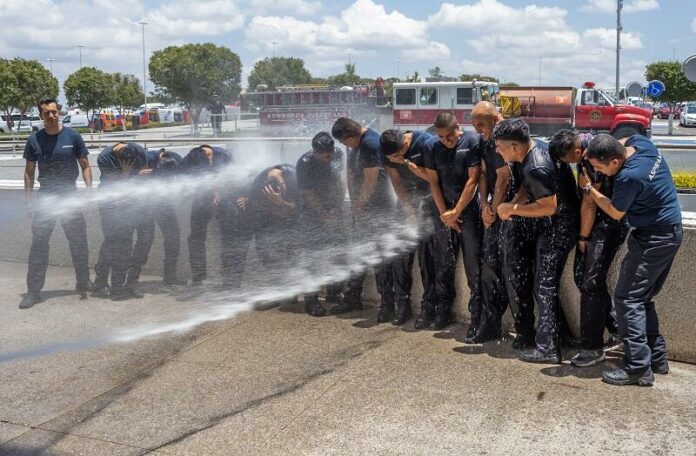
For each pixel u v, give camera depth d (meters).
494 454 2.98
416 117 22.98
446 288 4.55
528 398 3.50
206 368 4.00
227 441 3.16
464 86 22.14
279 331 4.59
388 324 4.71
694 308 3.86
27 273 5.87
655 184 3.45
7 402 3.60
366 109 26.14
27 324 4.79
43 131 5.41
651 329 3.74
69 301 5.26
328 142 4.65
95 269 5.48
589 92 21.52
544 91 21.94
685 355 3.93
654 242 3.49
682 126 31.38
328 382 3.76
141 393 3.68
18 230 6.41
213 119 27.20
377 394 3.60
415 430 3.21
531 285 4.09
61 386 3.79
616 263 4.04
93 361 4.12
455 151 4.18
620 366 3.86
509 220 3.98
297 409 3.46
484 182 4.16
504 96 21.97
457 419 3.30
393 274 4.71
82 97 35.09
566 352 4.13
